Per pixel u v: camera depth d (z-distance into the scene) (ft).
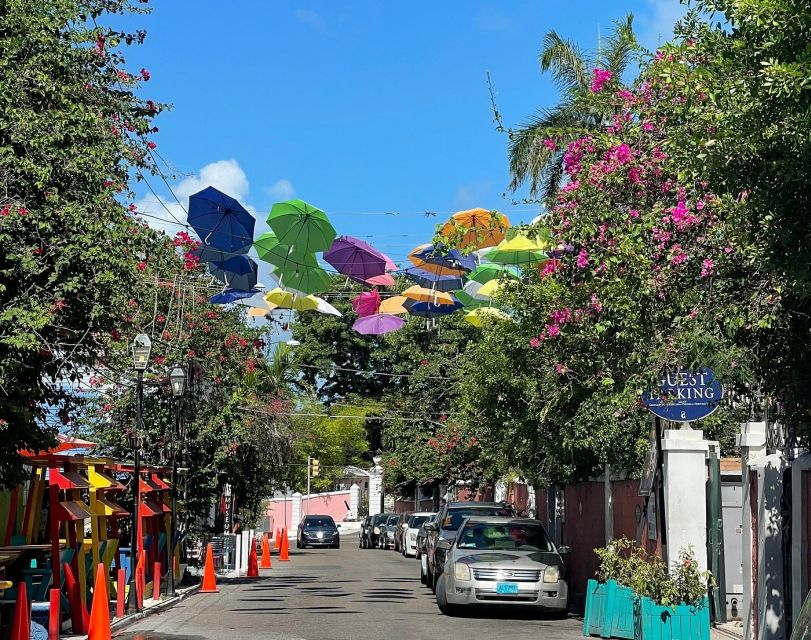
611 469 71.31
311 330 228.02
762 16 25.86
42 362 41.86
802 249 27.22
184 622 58.44
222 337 93.20
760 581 44.06
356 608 66.54
